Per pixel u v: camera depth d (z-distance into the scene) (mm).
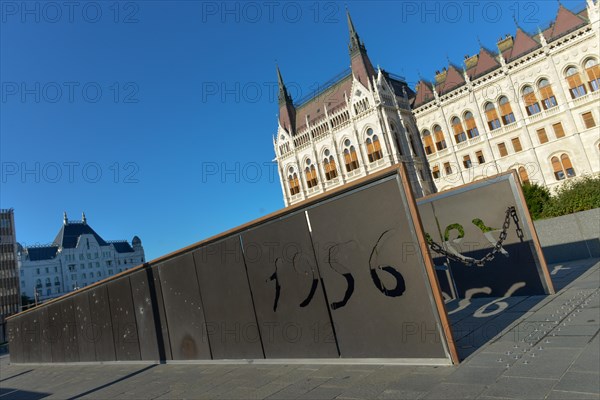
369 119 49719
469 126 45844
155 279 11625
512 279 10719
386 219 6555
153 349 11711
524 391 4320
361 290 6871
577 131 37062
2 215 81688
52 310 17734
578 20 37500
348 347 7035
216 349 9578
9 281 79250
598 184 18469
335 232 7254
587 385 4129
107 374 11797
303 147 58375
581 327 6281
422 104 51000
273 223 8359
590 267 12492
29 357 20109
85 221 136875
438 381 5203
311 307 7602
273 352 8273
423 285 6109
